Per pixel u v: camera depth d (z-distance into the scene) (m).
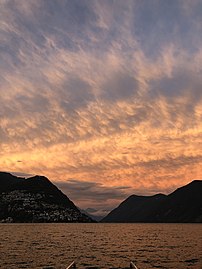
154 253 61.44
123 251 65.31
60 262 47.53
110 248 72.50
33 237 116.00
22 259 50.50
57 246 76.75
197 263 47.41
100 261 49.38
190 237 120.69
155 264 46.31
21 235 129.75
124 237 121.06
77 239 106.75
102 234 145.00
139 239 108.12
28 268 41.34
